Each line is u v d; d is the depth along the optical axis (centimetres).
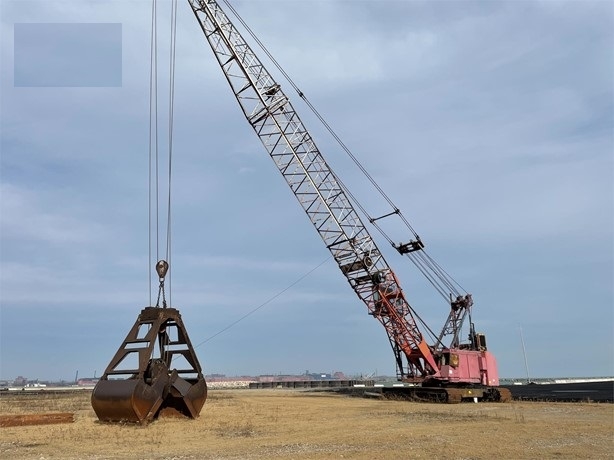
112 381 2006
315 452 1431
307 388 8506
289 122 4594
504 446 1548
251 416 2559
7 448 1471
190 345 2231
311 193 4631
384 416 2669
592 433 1884
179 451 1438
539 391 6906
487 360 4572
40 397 4600
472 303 4784
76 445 1524
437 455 1379
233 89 4522
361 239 4647
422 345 4469
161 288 2219
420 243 4719
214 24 4412
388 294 4609
